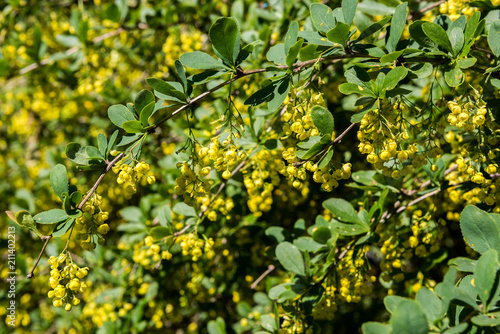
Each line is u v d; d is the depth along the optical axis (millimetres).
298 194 788
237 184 687
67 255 554
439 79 720
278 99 550
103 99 918
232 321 927
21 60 1002
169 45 817
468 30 540
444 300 507
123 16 856
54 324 1203
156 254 688
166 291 905
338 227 614
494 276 493
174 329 1063
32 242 1042
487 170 563
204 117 718
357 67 546
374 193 665
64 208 536
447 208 697
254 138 656
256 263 803
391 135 535
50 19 1132
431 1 671
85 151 557
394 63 544
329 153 540
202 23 878
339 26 539
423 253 639
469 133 651
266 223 808
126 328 805
